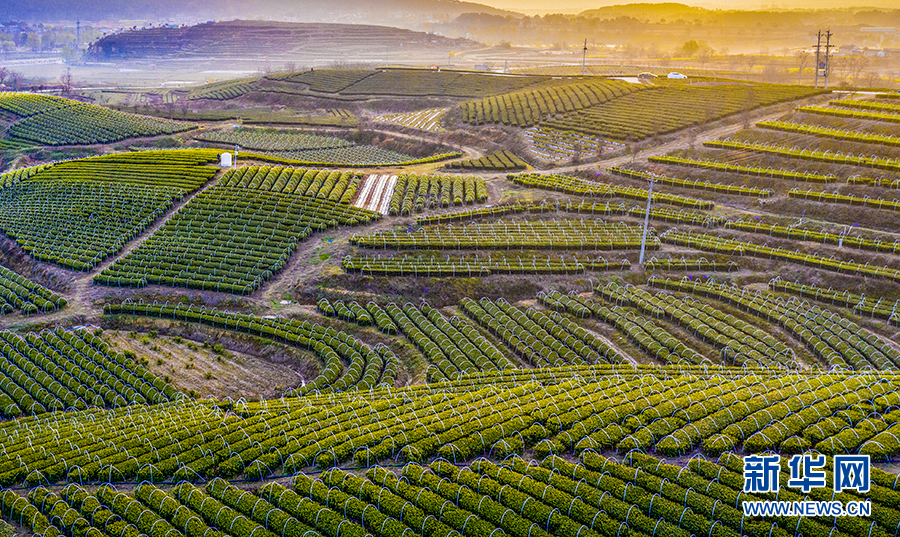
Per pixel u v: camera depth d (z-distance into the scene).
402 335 101.69
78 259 119.38
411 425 65.06
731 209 141.38
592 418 63.75
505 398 71.94
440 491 55.34
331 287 112.19
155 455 62.38
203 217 133.38
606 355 94.50
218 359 96.38
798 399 65.75
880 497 51.53
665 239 129.25
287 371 94.44
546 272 117.25
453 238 126.94
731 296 109.56
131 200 140.50
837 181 142.75
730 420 62.88
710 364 91.06
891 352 91.75
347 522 52.50
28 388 86.44
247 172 159.75
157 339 100.50
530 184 158.38
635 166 165.50
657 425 62.12
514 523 51.28
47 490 58.19
